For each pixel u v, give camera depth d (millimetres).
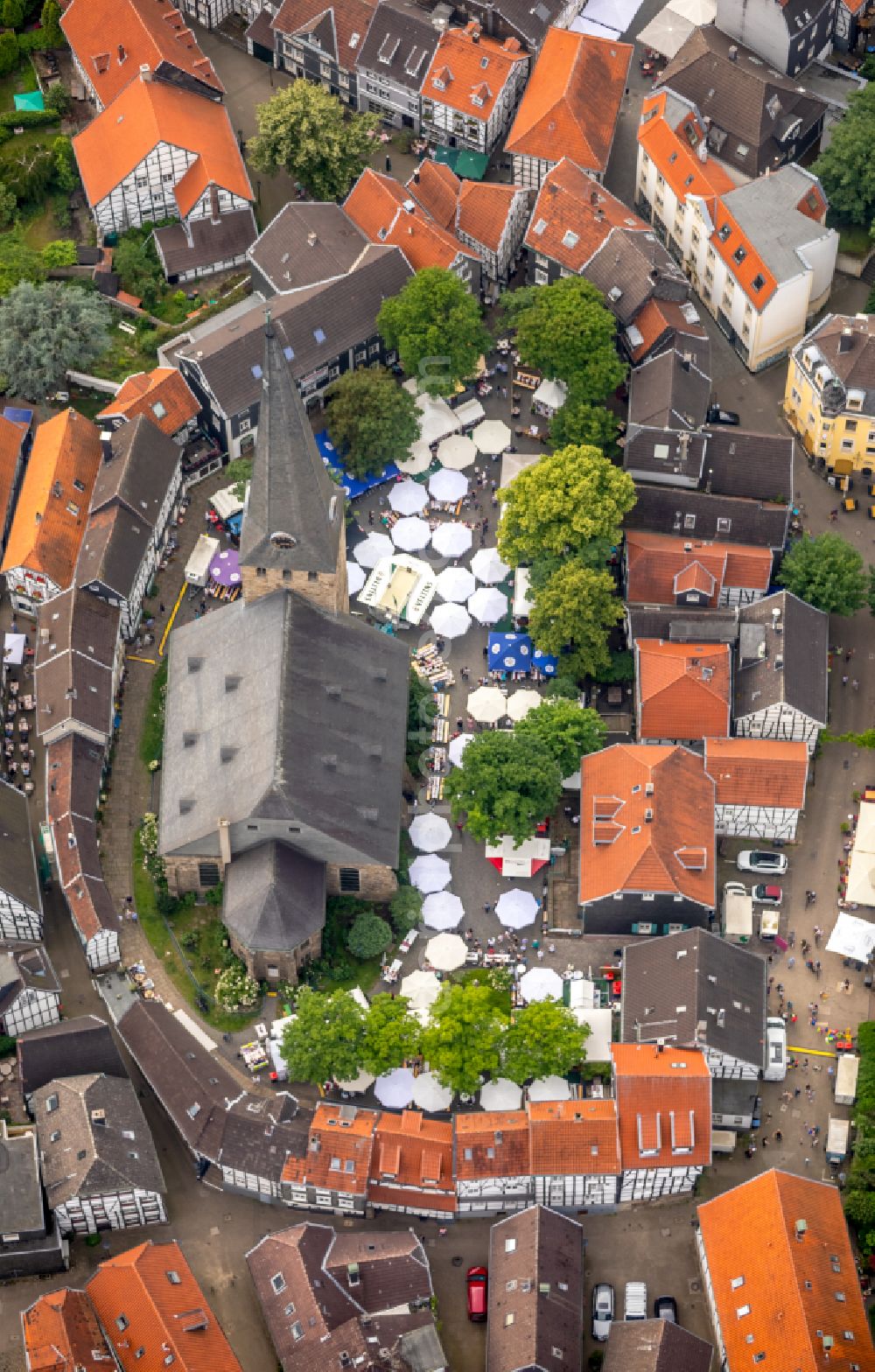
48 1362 189875
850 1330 193500
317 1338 195875
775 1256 196000
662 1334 195125
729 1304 197125
